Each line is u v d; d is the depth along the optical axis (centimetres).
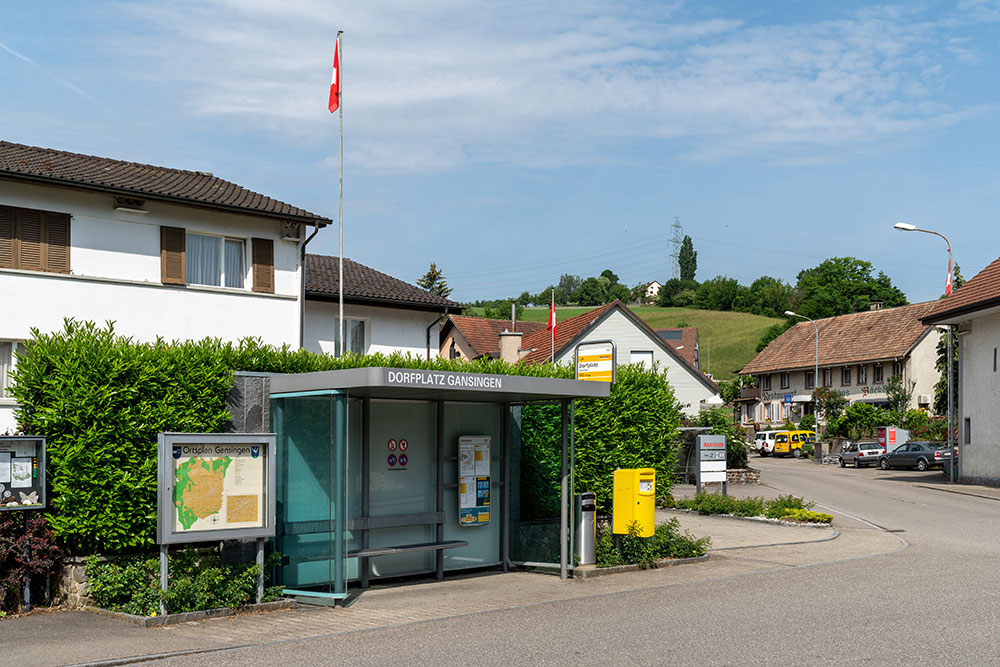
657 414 1848
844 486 3681
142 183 2373
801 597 1233
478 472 1516
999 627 1026
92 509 1179
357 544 1362
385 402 1416
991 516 2491
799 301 13250
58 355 1202
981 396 3838
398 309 3206
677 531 1731
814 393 6794
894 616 1093
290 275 2597
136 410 1216
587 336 4616
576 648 941
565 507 1447
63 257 2212
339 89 2728
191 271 2434
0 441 1145
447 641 988
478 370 1742
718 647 935
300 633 1041
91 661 900
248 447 1184
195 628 1070
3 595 1148
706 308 15100
